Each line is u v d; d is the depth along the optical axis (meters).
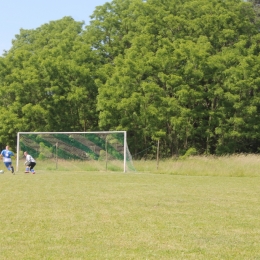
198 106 52.66
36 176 30.56
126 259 9.73
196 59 51.47
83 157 38.16
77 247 10.72
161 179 28.20
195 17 59.91
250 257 9.99
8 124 54.88
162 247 10.76
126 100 49.84
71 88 55.41
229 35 55.78
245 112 51.69
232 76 51.28
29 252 10.27
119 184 24.78
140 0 60.53
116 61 54.34
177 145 54.78
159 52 51.66
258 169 32.47
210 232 12.38
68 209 15.92
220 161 35.47
